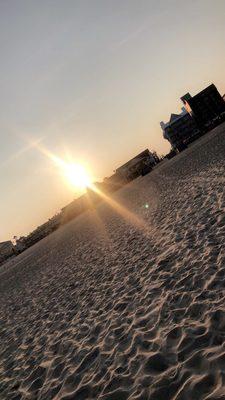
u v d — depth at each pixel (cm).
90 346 673
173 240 1032
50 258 2714
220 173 1591
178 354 478
